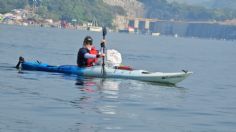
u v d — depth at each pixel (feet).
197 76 239.91
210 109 125.49
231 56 587.27
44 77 169.99
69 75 179.32
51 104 113.39
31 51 343.46
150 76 173.47
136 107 118.62
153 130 92.48
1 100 114.62
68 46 476.13
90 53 181.37
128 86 158.51
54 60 280.92
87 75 178.29
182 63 357.41
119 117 103.24
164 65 315.99
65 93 133.59
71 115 101.65
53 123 92.73
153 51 535.19
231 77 250.37
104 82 164.55
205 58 474.49
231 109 128.26
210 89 179.11
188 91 163.22
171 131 92.94
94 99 126.41
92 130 89.30
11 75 171.22
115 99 129.18
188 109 121.90
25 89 136.77
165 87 165.27
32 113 101.14
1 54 283.38
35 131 85.71
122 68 181.27
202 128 97.96
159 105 124.36
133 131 90.58
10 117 95.40
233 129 98.99
